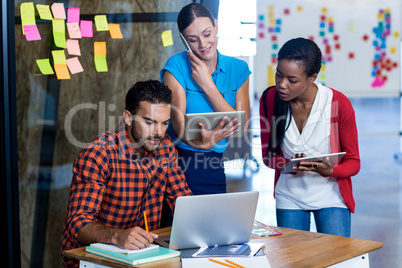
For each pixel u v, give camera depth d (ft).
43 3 9.60
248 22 10.75
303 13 11.41
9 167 8.50
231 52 10.64
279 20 11.09
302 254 5.73
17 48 9.42
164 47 10.72
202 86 8.95
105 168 6.58
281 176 8.58
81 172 6.46
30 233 9.89
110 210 6.82
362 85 11.89
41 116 9.88
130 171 6.81
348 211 8.40
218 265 5.31
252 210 5.98
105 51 10.18
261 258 5.54
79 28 9.80
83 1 10.14
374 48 11.91
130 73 10.77
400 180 18.67
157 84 6.57
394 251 11.93
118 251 5.47
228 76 9.23
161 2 10.64
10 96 8.43
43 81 9.83
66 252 5.72
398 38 11.94
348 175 8.18
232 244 6.08
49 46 9.71
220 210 5.80
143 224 7.12
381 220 14.21
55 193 10.19
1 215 8.55
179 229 5.72
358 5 11.87
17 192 8.61
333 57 11.86
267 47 11.07
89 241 5.90
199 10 9.00
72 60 9.84
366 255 5.98
